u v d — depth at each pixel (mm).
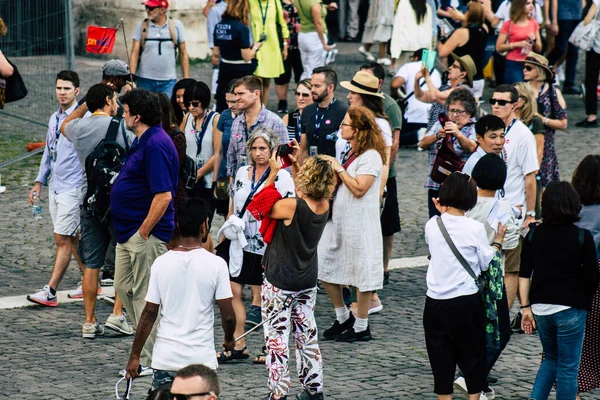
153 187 9641
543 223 9055
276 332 9234
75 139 10844
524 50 21375
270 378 9250
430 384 9945
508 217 9383
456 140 11859
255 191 10508
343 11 30297
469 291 8742
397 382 9977
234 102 12164
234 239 10492
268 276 9234
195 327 8078
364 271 10969
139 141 9773
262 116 11727
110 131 10734
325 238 11094
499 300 9484
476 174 9367
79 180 11953
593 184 9461
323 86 11922
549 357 9172
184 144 10961
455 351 8938
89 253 11031
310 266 9227
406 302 12586
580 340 8953
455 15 23625
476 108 11977
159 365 8070
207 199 12648
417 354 10820
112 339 11188
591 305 9336
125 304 10203
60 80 12078
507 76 21688
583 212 9500
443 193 8859
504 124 10695
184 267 8070
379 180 10969
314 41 22594
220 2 22188
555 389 9406
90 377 9984
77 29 27188
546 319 8961
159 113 9758
